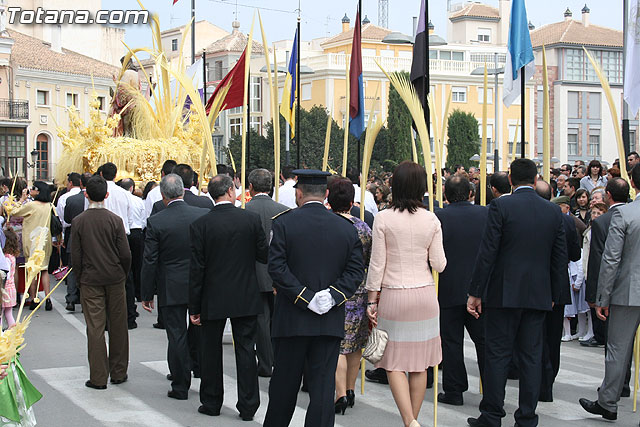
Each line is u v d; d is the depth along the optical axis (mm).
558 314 7945
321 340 5871
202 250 6949
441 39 19703
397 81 7605
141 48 18969
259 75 59062
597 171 14453
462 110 55031
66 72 53688
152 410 7445
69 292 13305
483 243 6754
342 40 59938
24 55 52406
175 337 7820
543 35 63094
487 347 6867
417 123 7500
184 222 7840
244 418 7133
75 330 11562
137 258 12969
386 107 51969
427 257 6430
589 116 62219
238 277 7020
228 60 62188
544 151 8922
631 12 11281
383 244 6352
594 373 9250
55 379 8609
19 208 12688
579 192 11773
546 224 6762
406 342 6312
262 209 8461
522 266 6707
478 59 61469
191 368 8812
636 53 11258
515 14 11578
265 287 8484
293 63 14578
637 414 7535
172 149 17516
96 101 17188
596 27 64375
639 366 8031
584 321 11352
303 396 8086
